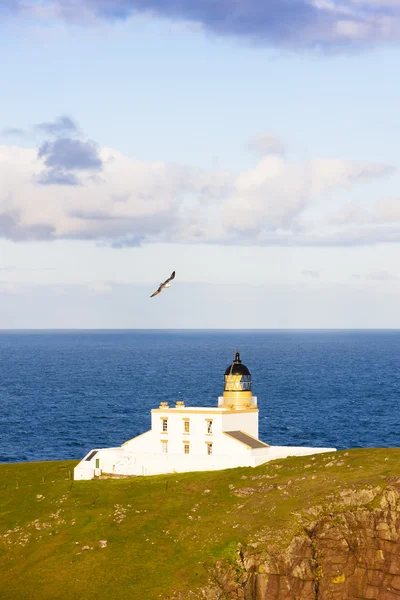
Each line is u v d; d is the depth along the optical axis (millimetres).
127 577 151750
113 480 195625
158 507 174875
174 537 162125
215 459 195000
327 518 157625
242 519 163250
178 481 187500
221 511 168625
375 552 154625
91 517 173000
